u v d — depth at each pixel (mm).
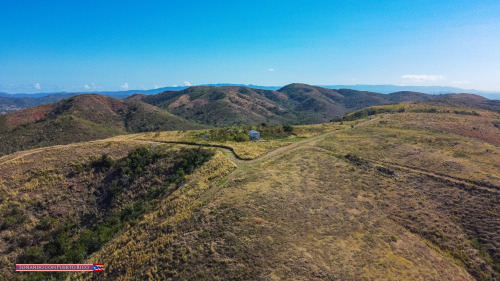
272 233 27438
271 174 44000
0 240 35719
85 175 49656
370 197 38719
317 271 22656
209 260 24031
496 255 27719
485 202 34719
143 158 54688
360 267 23859
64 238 38750
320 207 34125
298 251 25000
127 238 33875
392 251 27281
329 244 26750
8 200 41031
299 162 51031
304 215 31766
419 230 32156
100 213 43750
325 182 42125
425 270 25062
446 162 47188
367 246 27297
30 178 46219
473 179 39906
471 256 28156
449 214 34312
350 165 50125
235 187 38656
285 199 34844
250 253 24438
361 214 33875
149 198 44719
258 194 35469
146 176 50375
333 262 24062
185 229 29453
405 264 25359
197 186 41250
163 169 51656
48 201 43156
